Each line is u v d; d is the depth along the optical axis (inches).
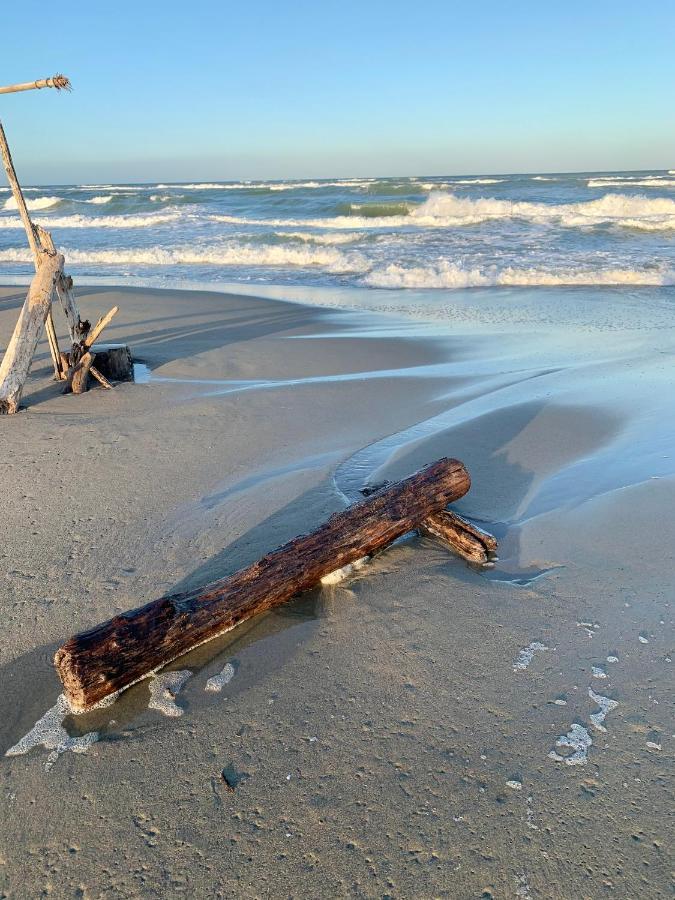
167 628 75.3
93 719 71.3
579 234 555.8
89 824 59.8
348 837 57.4
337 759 65.2
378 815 59.2
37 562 100.0
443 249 514.6
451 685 74.2
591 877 53.4
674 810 58.5
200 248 572.4
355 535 91.3
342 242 596.7
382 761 64.7
